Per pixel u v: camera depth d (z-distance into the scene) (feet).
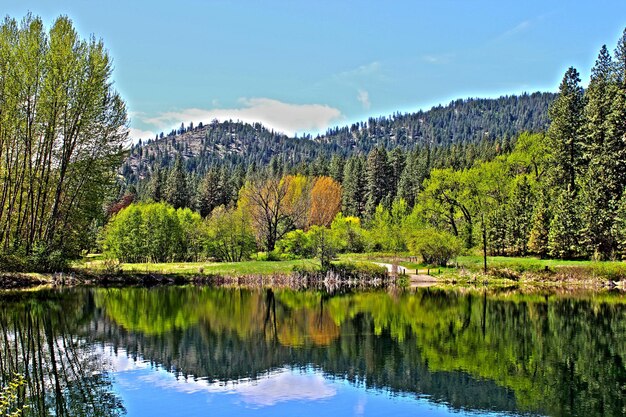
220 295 139.44
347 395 57.06
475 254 233.35
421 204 249.14
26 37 138.82
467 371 66.69
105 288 147.74
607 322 101.35
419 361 71.56
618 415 51.67
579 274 167.12
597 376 64.75
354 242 246.47
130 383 60.08
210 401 54.39
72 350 74.84
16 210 150.82
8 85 134.62
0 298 121.60
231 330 91.56
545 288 159.94
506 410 53.06
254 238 234.79
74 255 159.53
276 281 163.53
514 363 70.79
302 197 262.67
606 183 188.65
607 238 181.88
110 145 155.02
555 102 238.27
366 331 91.81
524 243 220.84
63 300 121.29
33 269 145.48
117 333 87.20
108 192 162.30
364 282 164.66
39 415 49.37
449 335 88.94
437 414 51.85
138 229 215.51
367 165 414.00
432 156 451.53
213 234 225.97
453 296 140.97
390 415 51.47
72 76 142.00
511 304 125.39
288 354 74.90
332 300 132.36
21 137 139.74
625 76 209.77
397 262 205.05
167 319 101.40
